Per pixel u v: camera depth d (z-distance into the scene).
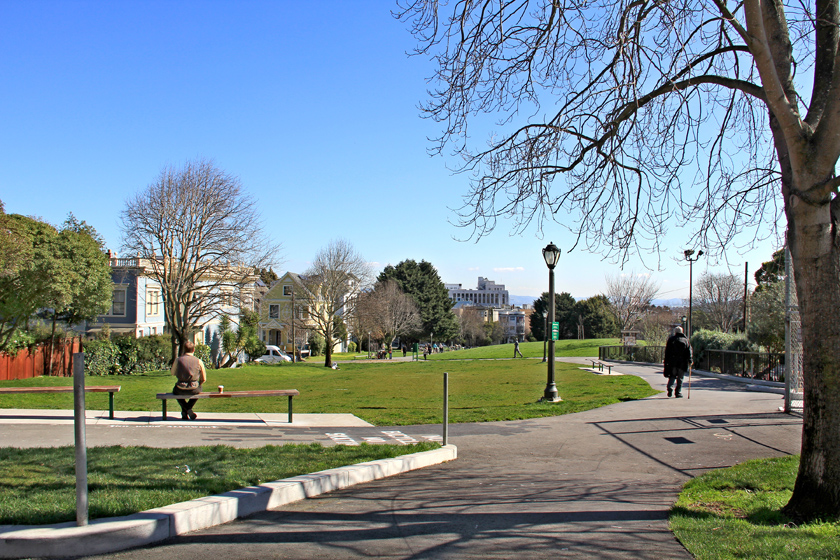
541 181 9.93
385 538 5.16
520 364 42.25
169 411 14.07
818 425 5.76
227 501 5.71
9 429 10.83
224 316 40.19
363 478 7.69
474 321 125.31
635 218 9.64
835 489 5.65
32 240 30.88
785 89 6.53
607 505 6.47
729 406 14.53
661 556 4.68
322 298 55.72
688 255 17.69
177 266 36.12
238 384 27.58
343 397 20.03
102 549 4.71
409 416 14.18
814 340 5.83
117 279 46.94
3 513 5.04
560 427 12.45
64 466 7.16
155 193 34.16
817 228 5.82
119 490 5.96
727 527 5.39
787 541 4.86
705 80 7.77
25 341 27.05
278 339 77.81
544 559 4.61
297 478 6.88
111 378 28.16
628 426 12.27
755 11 5.58
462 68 8.83
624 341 49.31
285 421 12.94
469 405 16.95
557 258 17.34
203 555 4.65
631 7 7.63
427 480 7.85
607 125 8.98
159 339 34.78
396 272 87.12
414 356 68.06
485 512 6.11
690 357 16.59
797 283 6.05
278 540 5.07
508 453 9.97
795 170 5.88
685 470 8.55
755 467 8.15
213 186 34.94
